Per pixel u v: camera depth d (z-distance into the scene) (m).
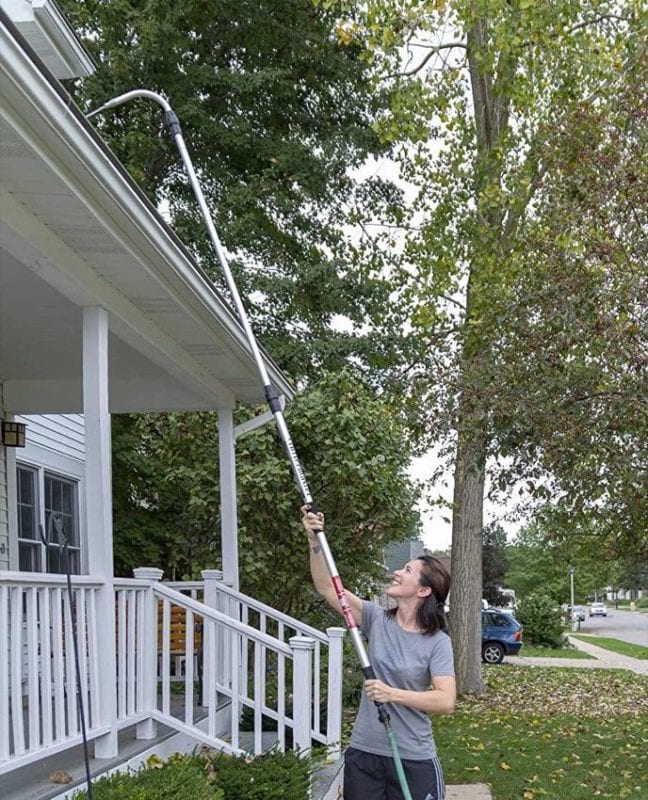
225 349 7.31
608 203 8.35
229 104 16.91
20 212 4.39
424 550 21.30
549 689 15.01
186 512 13.37
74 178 4.25
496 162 13.74
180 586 8.98
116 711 5.53
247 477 11.45
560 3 11.41
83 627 5.06
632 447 8.53
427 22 11.80
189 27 16.27
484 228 12.86
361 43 13.62
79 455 11.51
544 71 13.52
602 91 10.19
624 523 10.34
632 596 96.06
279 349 15.91
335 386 12.01
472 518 14.21
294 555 11.80
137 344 6.50
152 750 5.86
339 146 16.50
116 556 13.11
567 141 8.61
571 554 13.04
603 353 8.08
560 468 8.59
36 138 3.85
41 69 3.55
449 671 3.66
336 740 7.06
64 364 7.91
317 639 7.47
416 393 9.87
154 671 6.14
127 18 15.30
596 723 11.02
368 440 11.74
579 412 8.26
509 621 22.44
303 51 16.45
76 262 5.09
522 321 8.69
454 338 10.48
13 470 8.66
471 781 7.66
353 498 11.64
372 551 12.45
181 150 4.98
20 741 4.32
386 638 3.77
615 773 8.01
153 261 5.31
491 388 8.66
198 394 8.52
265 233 16.83
